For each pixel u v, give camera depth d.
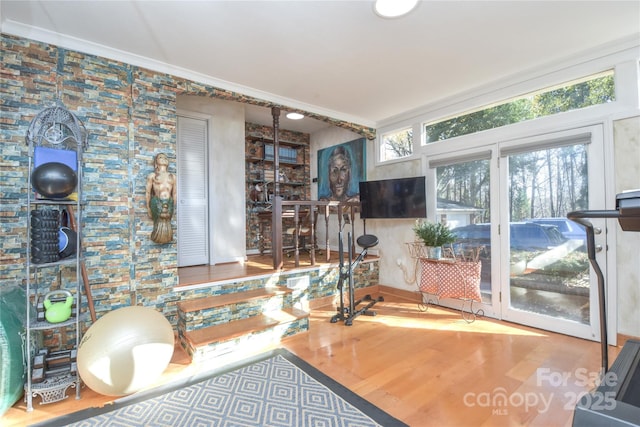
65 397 2.07
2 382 1.82
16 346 1.94
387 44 2.62
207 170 4.48
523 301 3.32
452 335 3.08
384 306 4.07
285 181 5.83
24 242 2.35
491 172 3.55
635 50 2.59
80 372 1.99
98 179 2.65
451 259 3.71
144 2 2.06
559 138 3.02
